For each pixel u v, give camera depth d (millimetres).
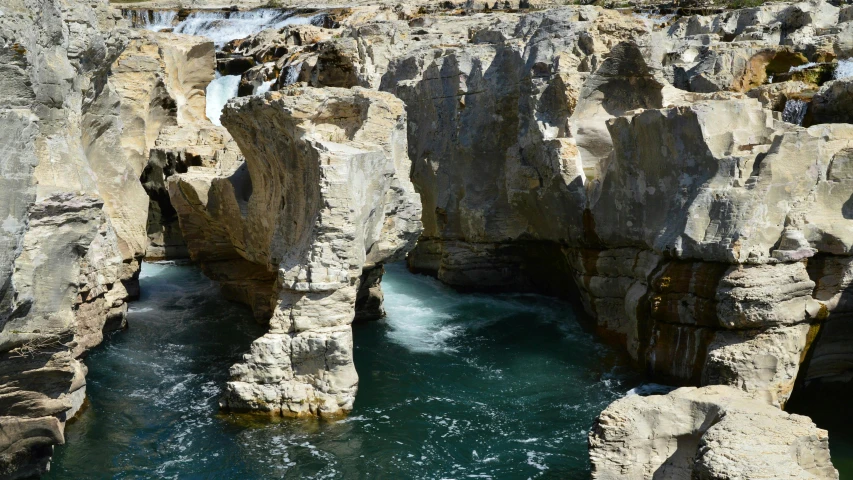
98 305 20984
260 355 20359
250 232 26328
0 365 14758
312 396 20391
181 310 29391
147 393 21844
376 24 38562
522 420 20344
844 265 20219
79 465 17922
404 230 23719
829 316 20266
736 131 20828
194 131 35188
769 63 29766
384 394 21797
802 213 20047
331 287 20219
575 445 19047
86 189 20016
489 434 19625
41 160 16859
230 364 24016
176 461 18219
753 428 15219
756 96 27703
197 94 39938
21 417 15688
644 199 23078
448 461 18406
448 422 20266
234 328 27344
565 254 27562
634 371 22984
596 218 25203
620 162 23812
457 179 31094
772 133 20953
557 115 26828
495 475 17812
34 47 15320
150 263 36219
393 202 23125
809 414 20312
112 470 17750
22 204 13547
